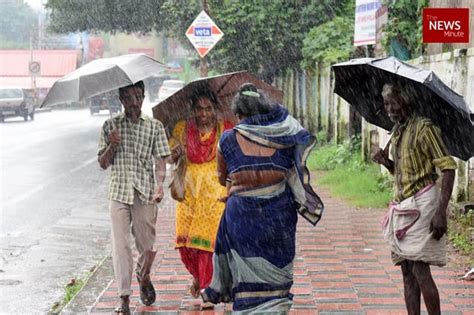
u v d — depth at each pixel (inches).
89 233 643.5
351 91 343.0
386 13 853.8
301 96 1496.1
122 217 381.1
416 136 309.3
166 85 2721.5
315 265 485.4
